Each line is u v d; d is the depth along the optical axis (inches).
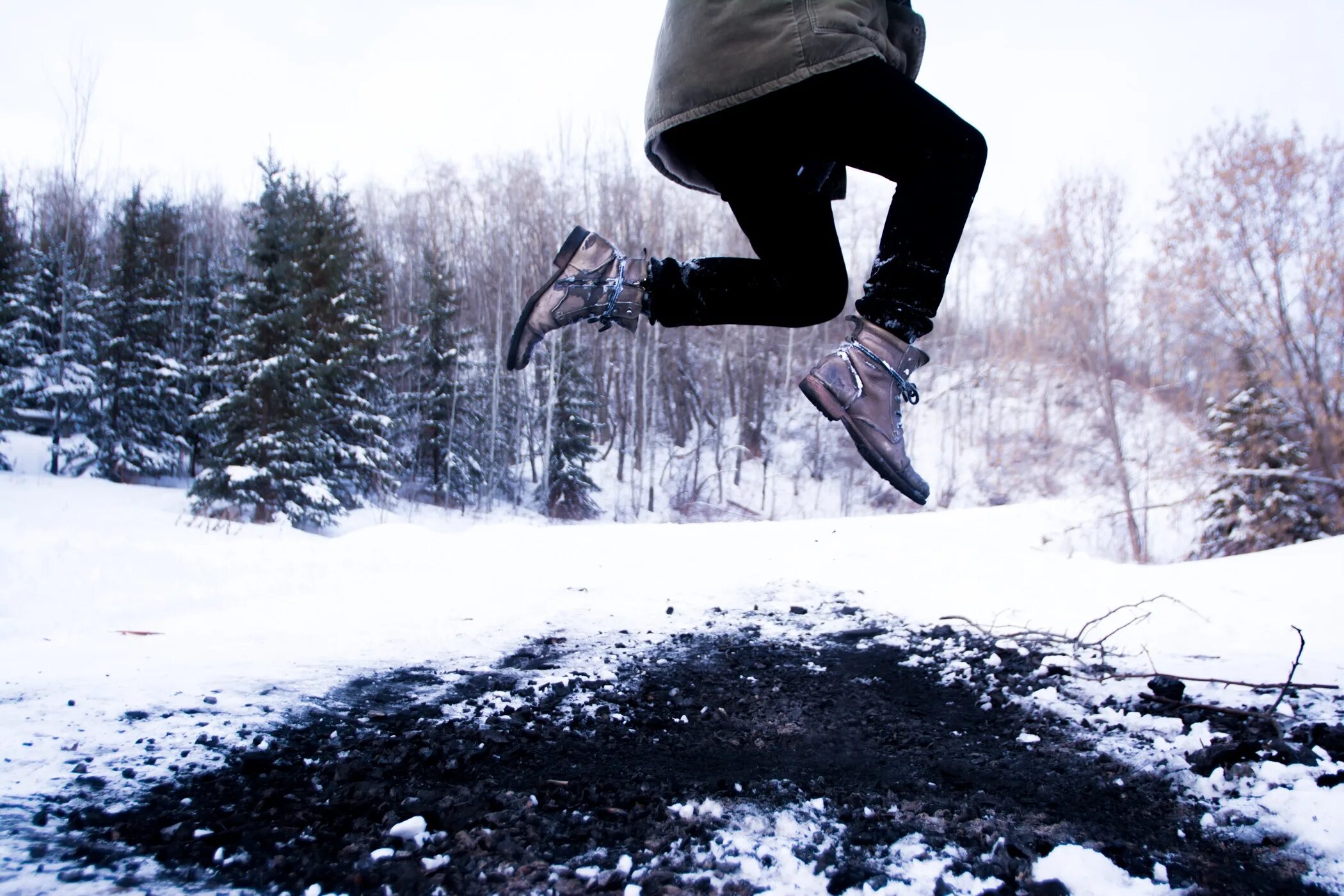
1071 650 113.5
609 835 55.9
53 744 68.1
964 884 49.7
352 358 911.0
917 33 56.1
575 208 1855.3
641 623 135.0
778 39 49.4
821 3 49.4
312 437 828.0
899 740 80.3
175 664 97.6
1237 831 58.2
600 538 226.5
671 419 1834.4
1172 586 149.6
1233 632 117.6
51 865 47.7
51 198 1825.8
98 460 1098.7
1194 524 541.0
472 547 223.5
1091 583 155.1
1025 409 798.5
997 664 108.5
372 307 1235.2
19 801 56.4
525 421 1595.7
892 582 163.9
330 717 80.8
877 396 52.6
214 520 648.4
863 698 96.1
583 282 61.6
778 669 109.2
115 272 1120.8
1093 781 68.7
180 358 1261.1
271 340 835.4
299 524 818.2
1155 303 555.5
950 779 69.0
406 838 54.0
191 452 1171.3
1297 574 151.2
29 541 229.1
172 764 65.7
